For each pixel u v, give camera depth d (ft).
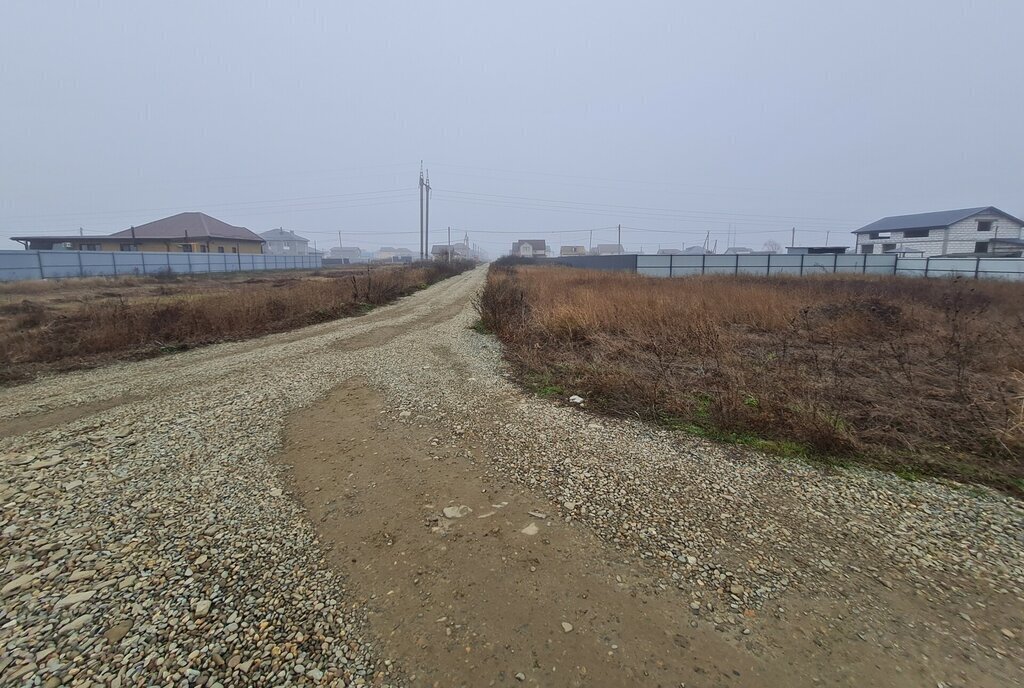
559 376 19.69
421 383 19.26
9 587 7.32
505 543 8.57
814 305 33.17
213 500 10.06
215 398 17.33
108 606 6.93
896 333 26.48
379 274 75.10
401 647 6.25
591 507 9.78
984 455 12.04
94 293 58.18
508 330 28.94
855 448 12.23
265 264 141.18
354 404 16.61
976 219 116.57
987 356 20.26
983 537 8.82
